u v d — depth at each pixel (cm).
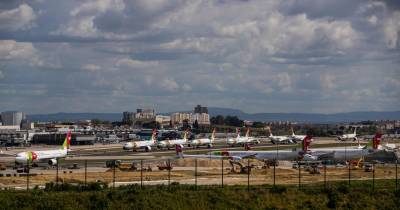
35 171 16962
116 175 14838
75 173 15775
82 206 8912
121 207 8962
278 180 13562
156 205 9131
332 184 11862
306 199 10162
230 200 9712
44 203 8850
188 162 19362
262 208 9569
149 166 17800
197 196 9719
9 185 12162
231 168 17562
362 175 15488
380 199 10456
